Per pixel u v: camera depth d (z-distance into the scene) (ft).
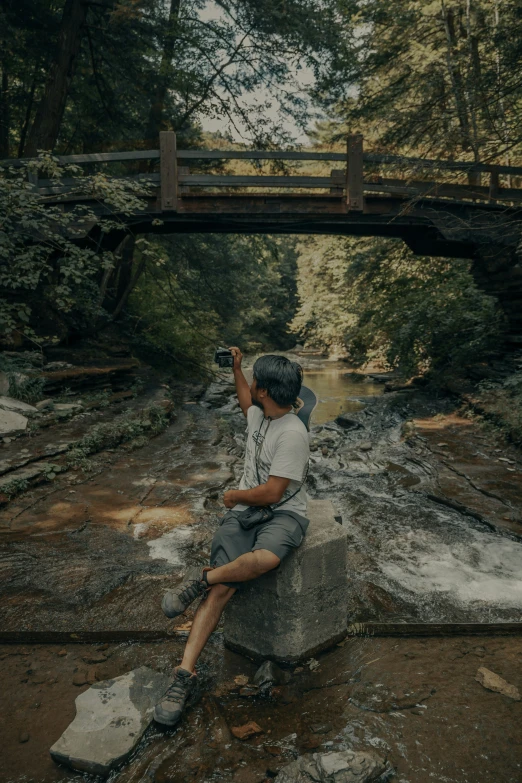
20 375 26.86
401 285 54.29
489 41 36.11
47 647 9.61
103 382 33.83
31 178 30.91
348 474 22.59
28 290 35.88
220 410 43.73
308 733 7.55
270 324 137.49
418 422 31.55
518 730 7.55
